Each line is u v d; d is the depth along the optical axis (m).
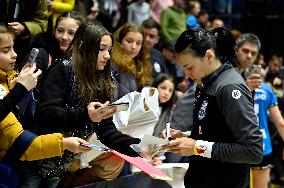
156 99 4.62
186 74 3.63
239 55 5.66
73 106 3.89
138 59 5.74
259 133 3.40
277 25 10.15
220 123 3.47
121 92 5.07
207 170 3.58
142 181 4.58
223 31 3.59
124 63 5.39
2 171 3.72
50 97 3.80
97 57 3.91
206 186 3.57
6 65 3.79
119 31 5.63
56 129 3.86
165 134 3.90
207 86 3.52
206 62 3.51
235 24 10.53
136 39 5.58
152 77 6.13
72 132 3.95
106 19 8.09
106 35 3.93
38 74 3.61
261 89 5.56
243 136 3.35
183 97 5.38
